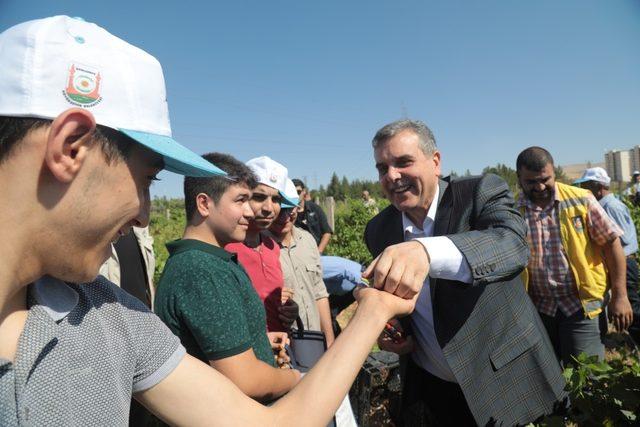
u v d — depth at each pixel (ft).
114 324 3.04
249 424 3.10
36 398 2.42
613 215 14.88
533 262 10.71
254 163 9.50
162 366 3.16
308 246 12.19
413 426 8.34
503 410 6.63
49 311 2.63
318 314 11.56
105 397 2.74
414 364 8.39
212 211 6.40
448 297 6.61
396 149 6.88
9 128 2.33
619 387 6.67
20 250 2.43
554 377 7.18
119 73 2.63
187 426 3.16
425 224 7.43
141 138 2.64
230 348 5.15
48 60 2.38
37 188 2.37
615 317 10.42
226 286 5.43
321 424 3.20
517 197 11.24
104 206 2.58
